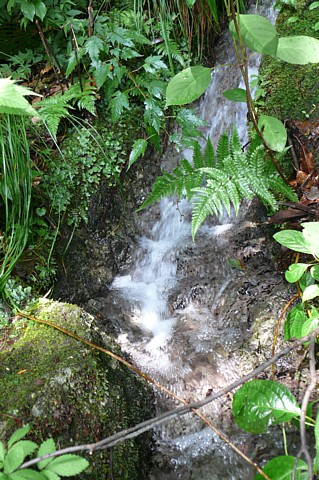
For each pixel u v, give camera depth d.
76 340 2.10
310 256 2.47
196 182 2.40
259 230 2.72
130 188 3.06
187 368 2.37
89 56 3.19
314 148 2.56
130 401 2.14
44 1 3.14
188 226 3.07
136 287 2.90
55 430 1.83
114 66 3.01
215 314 2.60
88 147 2.93
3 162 2.34
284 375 2.12
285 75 2.82
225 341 2.42
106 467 1.87
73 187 2.84
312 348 1.43
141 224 3.09
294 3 3.17
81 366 2.00
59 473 1.39
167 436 2.16
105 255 2.93
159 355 2.46
